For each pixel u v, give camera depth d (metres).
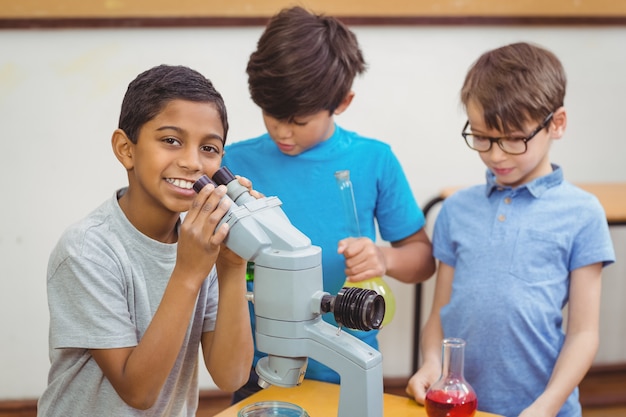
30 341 2.58
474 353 1.54
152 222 1.05
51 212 2.52
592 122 2.76
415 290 2.59
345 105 1.53
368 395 0.82
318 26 1.46
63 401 1.07
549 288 1.50
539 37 2.66
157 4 2.42
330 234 1.54
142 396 0.97
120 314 1.00
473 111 1.50
